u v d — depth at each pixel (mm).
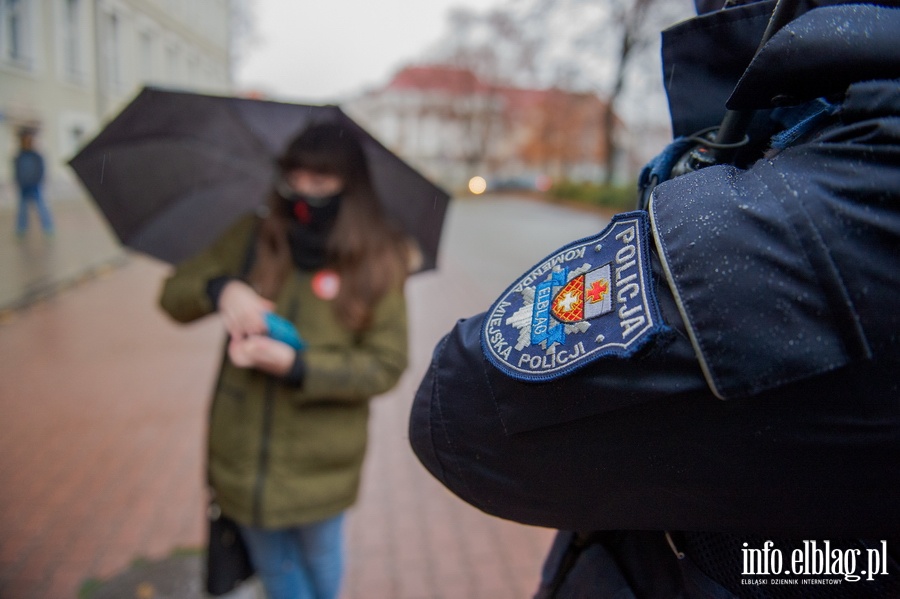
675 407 640
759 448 626
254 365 1702
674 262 614
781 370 559
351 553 2877
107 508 3170
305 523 1805
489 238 15461
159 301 1949
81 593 2576
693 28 850
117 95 15078
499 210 25672
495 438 774
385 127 57062
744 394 573
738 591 787
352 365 1779
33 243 10477
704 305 585
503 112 43625
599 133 32094
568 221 20766
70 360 5332
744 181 626
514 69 27859
